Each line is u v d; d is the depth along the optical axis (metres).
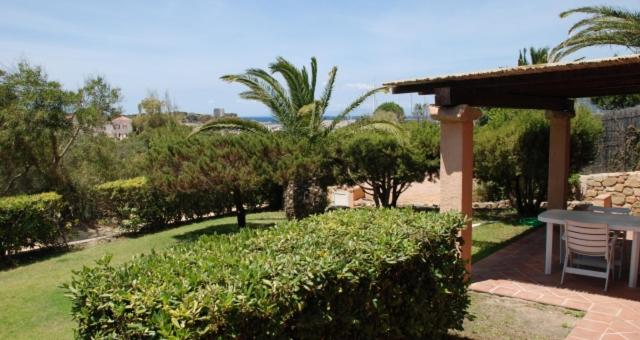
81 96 12.73
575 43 11.21
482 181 11.63
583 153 9.88
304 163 9.17
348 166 11.06
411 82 5.39
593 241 5.30
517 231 9.12
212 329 2.00
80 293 2.23
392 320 3.27
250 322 2.20
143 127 25.09
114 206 11.04
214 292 2.11
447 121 5.34
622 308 4.70
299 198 10.19
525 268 6.34
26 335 4.70
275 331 2.28
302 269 2.51
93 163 13.27
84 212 11.91
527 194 10.78
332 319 2.64
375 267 2.93
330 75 11.42
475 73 4.85
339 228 3.60
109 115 13.86
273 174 8.98
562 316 4.60
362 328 2.96
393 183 11.43
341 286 2.71
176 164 9.34
